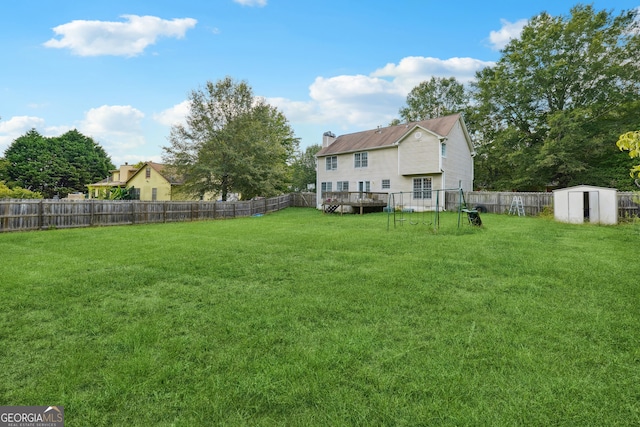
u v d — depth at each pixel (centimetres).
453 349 265
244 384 219
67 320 336
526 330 300
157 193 3294
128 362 248
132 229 1209
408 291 421
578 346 268
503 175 2892
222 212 1922
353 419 186
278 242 842
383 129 2509
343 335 294
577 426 178
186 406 199
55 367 246
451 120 2152
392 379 223
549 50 2259
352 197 2084
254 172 2277
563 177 2277
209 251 717
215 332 305
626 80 2055
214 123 2336
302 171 4547
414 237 904
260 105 2450
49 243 845
